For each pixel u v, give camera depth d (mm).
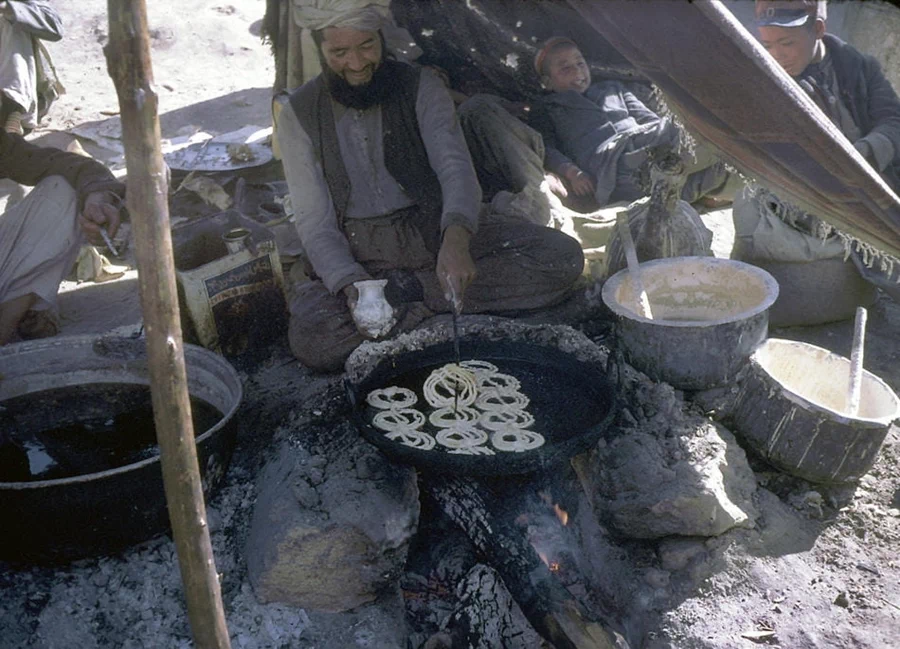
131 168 1737
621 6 2289
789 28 3727
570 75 4980
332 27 3406
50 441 3242
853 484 3266
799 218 3977
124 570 2922
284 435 3254
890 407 3088
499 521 2846
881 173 3898
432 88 3730
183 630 2814
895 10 5156
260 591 2857
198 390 3369
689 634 2797
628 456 3043
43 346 3424
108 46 1686
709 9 2176
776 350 3406
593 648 2541
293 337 3729
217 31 8391
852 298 4117
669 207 3727
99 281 4734
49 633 2768
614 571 2980
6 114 5684
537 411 3055
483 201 4387
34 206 3930
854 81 3945
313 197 3684
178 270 3770
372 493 2887
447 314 3840
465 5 4758
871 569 2994
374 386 3201
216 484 3045
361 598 2898
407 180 3729
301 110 3678
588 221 4684
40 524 2746
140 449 3209
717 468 3055
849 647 2734
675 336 3172
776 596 2900
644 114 5137
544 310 4027
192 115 7082
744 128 2553
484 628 2846
